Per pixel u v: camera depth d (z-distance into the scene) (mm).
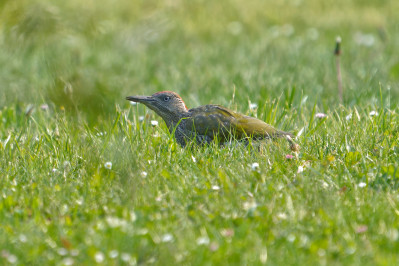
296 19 25062
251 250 7398
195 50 21141
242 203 8672
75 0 24078
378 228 7891
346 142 10750
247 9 26375
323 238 7754
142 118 12898
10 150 11000
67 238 7770
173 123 11930
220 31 23844
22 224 8156
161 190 9273
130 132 11727
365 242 7602
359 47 20422
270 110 12617
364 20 24344
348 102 14250
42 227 8070
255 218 8195
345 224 7992
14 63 17984
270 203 8625
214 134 11422
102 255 7309
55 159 10648
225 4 27188
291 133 11688
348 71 17203
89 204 8820
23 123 13180
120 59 19453
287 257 7344
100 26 20859
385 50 19844
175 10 26109
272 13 25891
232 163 10242
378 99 14250
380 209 8297
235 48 21219
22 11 13258
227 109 11711
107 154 10680
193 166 10164
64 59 17516
